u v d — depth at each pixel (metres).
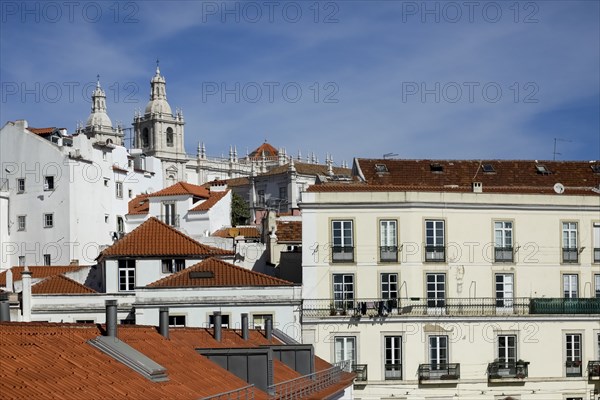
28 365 24.89
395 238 67.75
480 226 68.56
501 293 68.56
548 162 83.12
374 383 66.00
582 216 69.75
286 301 65.38
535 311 68.06
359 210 67.62
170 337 36.31
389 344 66.50
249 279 66.06
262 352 35.62
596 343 68.38
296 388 37.25
